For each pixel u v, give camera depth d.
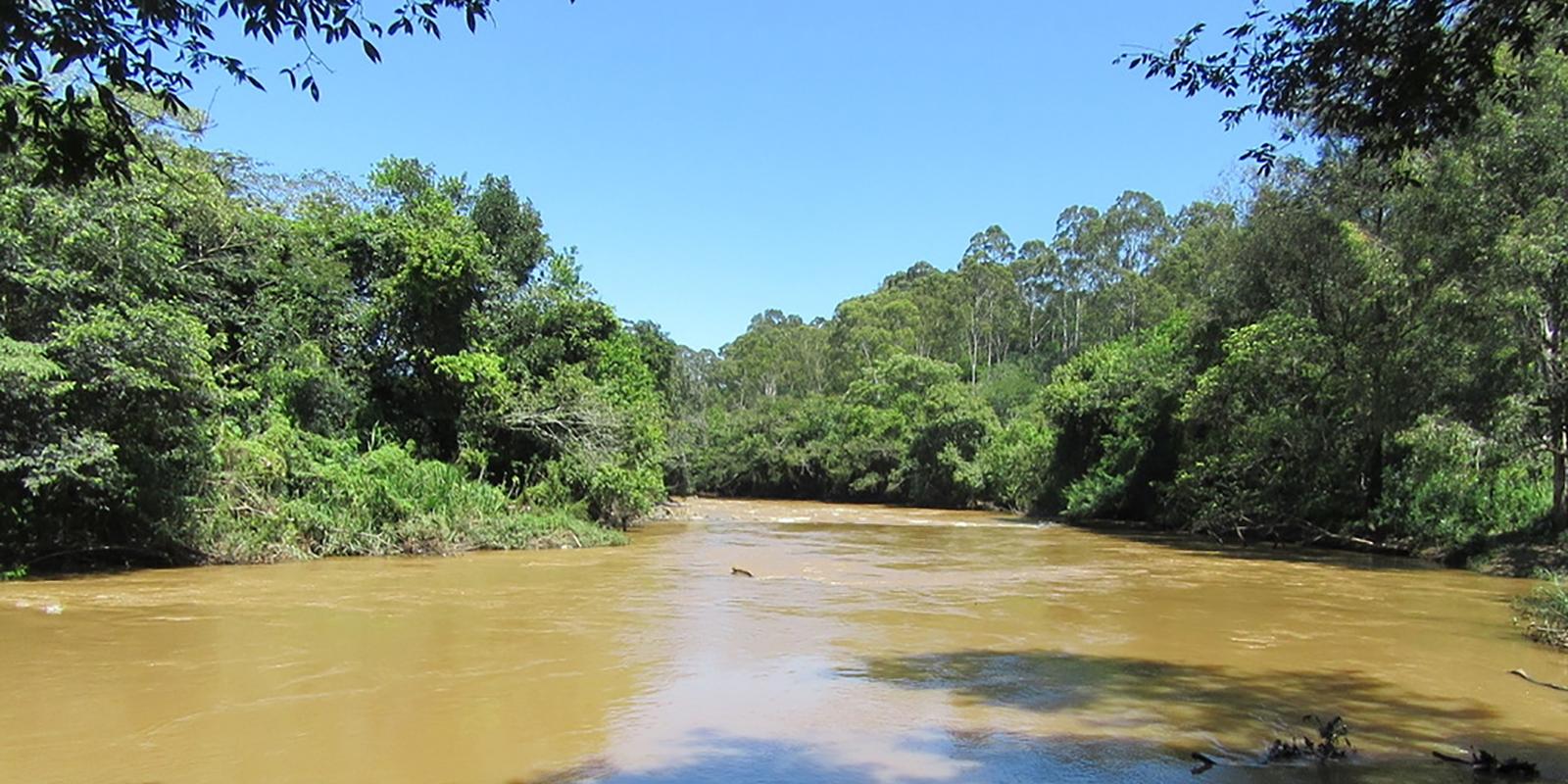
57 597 13.00
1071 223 74.88
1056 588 15.48
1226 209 32.41
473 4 4.55
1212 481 28.73
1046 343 73.12
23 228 14.71
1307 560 21.36
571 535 22.28
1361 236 24.41
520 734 6.72
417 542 19.39
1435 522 22.09
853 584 15.62
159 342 15.08
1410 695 8.18
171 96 4.42
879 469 55.88
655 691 8.02
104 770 5.89
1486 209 18.81
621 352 32.94
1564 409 19.00
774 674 8.70
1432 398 20.70
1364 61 5.59
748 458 63.38
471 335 24.70
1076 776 5.84
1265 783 5.71
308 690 7.97
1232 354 26.48
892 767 6.01
